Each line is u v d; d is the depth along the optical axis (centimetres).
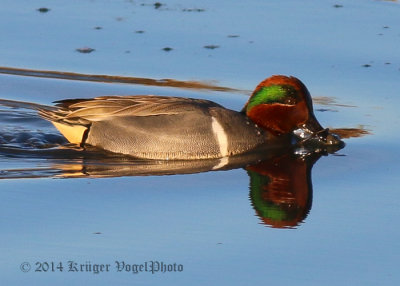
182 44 1705
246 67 1606
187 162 1251
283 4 1966
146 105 1266
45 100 1504
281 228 1028
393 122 1426
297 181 1184
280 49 1684
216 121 1270
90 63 1622
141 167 1226
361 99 1508
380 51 1680
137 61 1633
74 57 1645
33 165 1223
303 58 1644
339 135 1381
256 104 1323
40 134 1372
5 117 1441
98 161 1241
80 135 1278
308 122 1334
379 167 1248
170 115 1257
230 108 1450
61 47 1684
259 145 1304
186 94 1499
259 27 1797
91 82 1552
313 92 1528
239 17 1859
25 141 1334
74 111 1282
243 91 1516
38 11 1866
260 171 1221
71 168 1210
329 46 1698
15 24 1786
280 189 1149
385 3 1995
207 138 1258
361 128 1406
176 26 1795
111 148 1263
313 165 1254
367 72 1598
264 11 1905
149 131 1250
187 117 1257
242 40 1723
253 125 1315
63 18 1827
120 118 1263
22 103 1492
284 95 1314
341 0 2016
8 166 1216
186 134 1248
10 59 1636
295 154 1298
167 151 1248
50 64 1625
